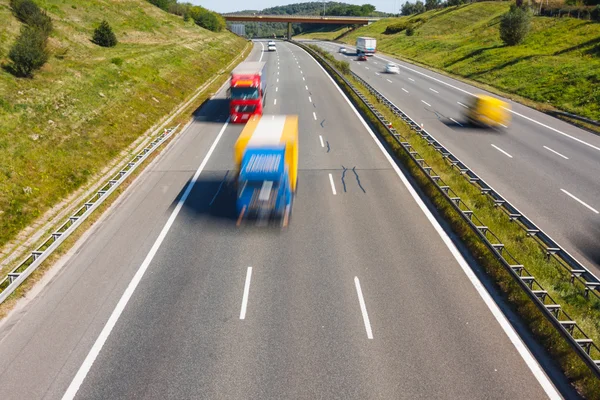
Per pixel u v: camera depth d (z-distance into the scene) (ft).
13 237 53.42
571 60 155.74
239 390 30.86
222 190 65.87
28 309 40.09
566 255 44.75
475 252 48.01
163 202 62.08
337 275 44.47
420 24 349.61
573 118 109.29
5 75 90.27
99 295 41.75
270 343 35.29
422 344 35.09
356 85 150.61
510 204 56.75
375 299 40.65
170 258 47.88
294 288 42.39
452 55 223.30
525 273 44.06
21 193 60.85
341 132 96.68
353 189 66.49
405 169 74.49
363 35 395.75
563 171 74.64
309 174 72.64
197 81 151.33
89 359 33.86
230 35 323.57
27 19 129.80
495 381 31.53
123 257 48.29
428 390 30.73
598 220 56.95
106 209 60.03
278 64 215.10
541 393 30.55
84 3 198.70
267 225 55.26
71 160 72.90
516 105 127.75
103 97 101.14
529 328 36.86
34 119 79.05
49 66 104.47
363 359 33.58
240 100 102.94
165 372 32.50
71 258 48.42
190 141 90.02
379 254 48.37
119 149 83.97
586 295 40.60
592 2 225.76
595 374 30.04
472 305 39.86
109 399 30.27
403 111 120.26
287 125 66.54
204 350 34.63
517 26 196.03
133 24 208.13
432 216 57.52
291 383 31.40
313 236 52.47
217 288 42.50
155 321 38.01
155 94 118.93
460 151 85.51
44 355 34.40
